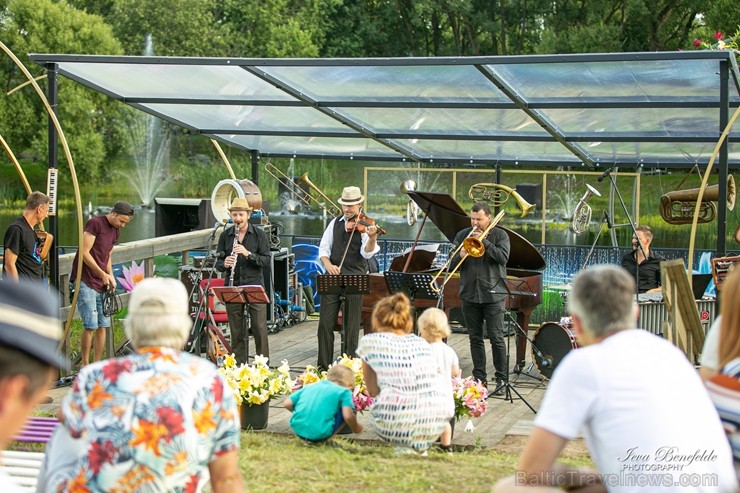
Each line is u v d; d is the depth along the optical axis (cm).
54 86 856
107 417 270
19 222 786
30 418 558
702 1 2966
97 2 3594
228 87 952
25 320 165
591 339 279
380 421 566
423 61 784
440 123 1048
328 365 889
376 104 948
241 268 884
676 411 260
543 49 2997
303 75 874
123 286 1013
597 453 265
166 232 1284
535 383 884
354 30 3869
